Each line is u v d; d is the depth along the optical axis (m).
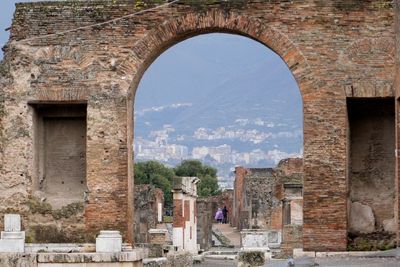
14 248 44.66
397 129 44.00
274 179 103.56
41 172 48.09
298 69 45.62
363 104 47.12
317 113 45.44
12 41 47.28
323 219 45.09
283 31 45.72
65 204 46.94
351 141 47.34
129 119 46.72
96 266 43.91
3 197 47.19
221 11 46.03
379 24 45.31
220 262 72.50
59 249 45.47
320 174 45.28
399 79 43.53
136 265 44.41
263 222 111.00
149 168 154.25
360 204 47.00
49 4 47.09
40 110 48.19
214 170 176.25
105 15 46.72
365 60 45.34
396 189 44.31
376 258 43.00
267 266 44.09
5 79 47.31
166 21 46.34
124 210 46.25
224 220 148.50
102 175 46.41
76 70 46.78
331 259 43.53
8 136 47.28
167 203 151.12
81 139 48.25
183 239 80.38
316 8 45.59
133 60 46.53
